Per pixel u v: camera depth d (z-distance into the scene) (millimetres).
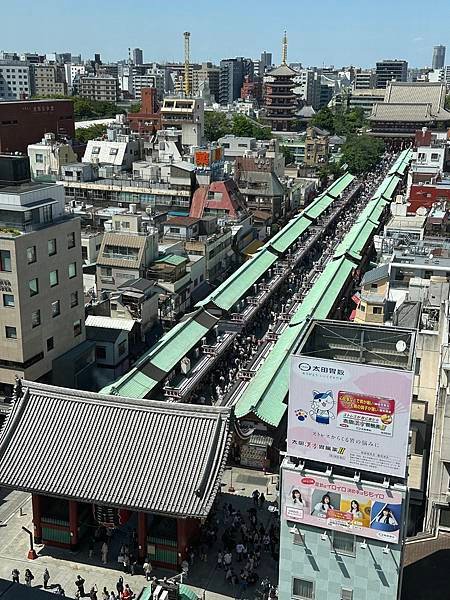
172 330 96625
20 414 60562
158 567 58062
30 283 77312
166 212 145875
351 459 44500
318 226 175375
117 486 55188
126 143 182375
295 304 124688
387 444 43375
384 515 43938
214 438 56688
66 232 83188
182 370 89688
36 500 59656
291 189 195375
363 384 42938
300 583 47719
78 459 57406
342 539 45656
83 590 54656
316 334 50500
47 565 58250
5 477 56562
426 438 65812
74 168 161125
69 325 85625
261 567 57906
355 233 150750
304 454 45625
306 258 153250
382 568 45125
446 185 144375
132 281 104750
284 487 46031
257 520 64438
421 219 132125
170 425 58250
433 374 67125
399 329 48875
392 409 42656
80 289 87438
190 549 58750
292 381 44562
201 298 119812
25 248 75688
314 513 45625
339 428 44281
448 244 106438
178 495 54000
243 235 150875
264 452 73125
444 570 51375
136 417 59188
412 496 65250
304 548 46688
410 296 94188
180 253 120188
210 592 55406
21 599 42125
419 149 180625
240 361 99688
